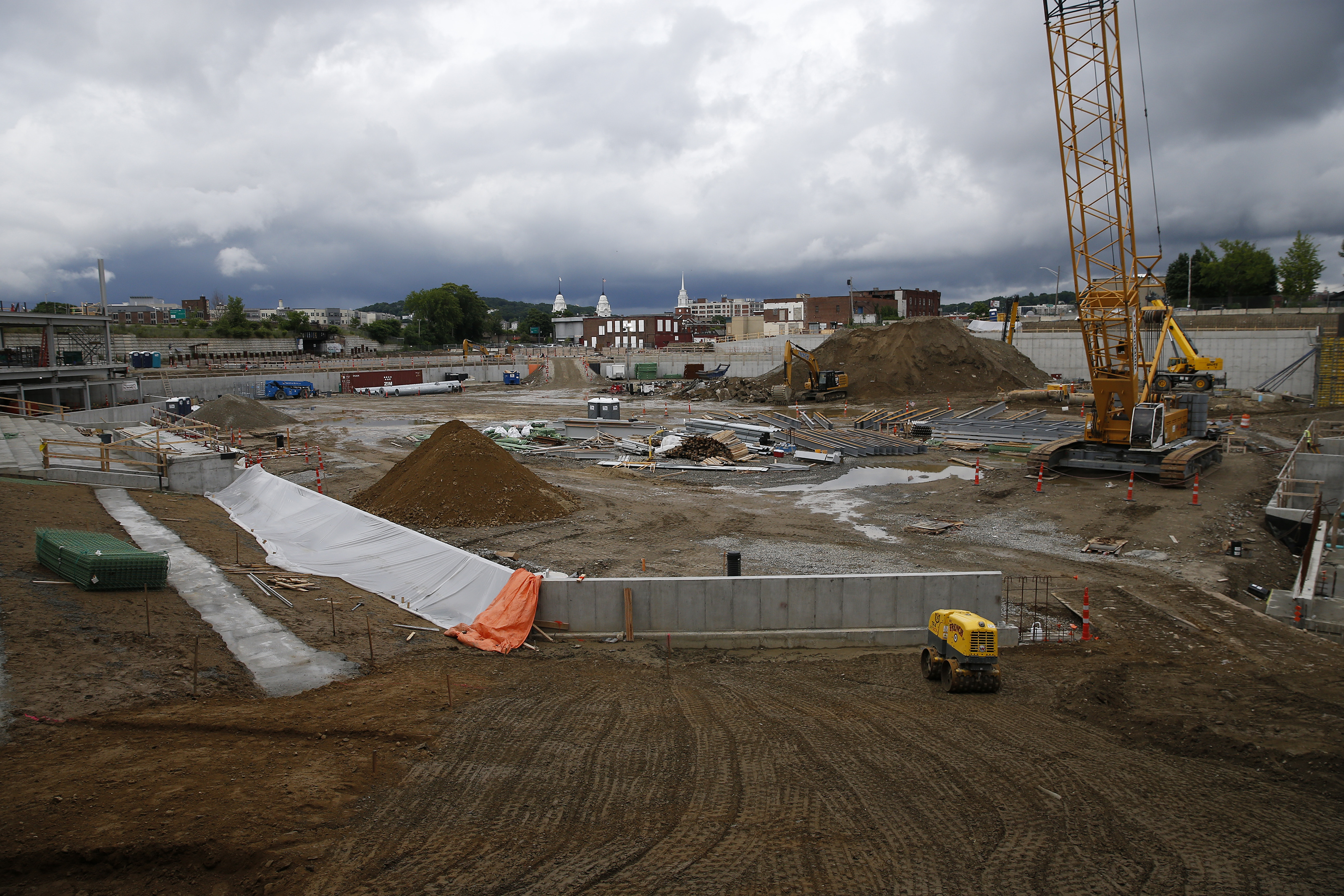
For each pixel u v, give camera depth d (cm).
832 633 1647
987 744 1104
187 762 922
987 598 1672
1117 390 3234
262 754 962
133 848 741
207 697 1128
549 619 1647
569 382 9294
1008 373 6606
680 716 1191
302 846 775
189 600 1530
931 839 851
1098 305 3131
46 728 972
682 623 1652
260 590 1659
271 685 1205
